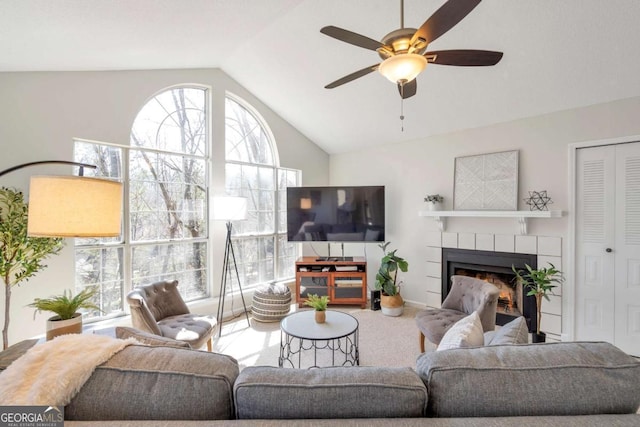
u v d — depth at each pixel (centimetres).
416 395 83
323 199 408
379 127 391
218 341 292
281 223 446
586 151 277
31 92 237
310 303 233
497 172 324
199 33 248
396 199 414
